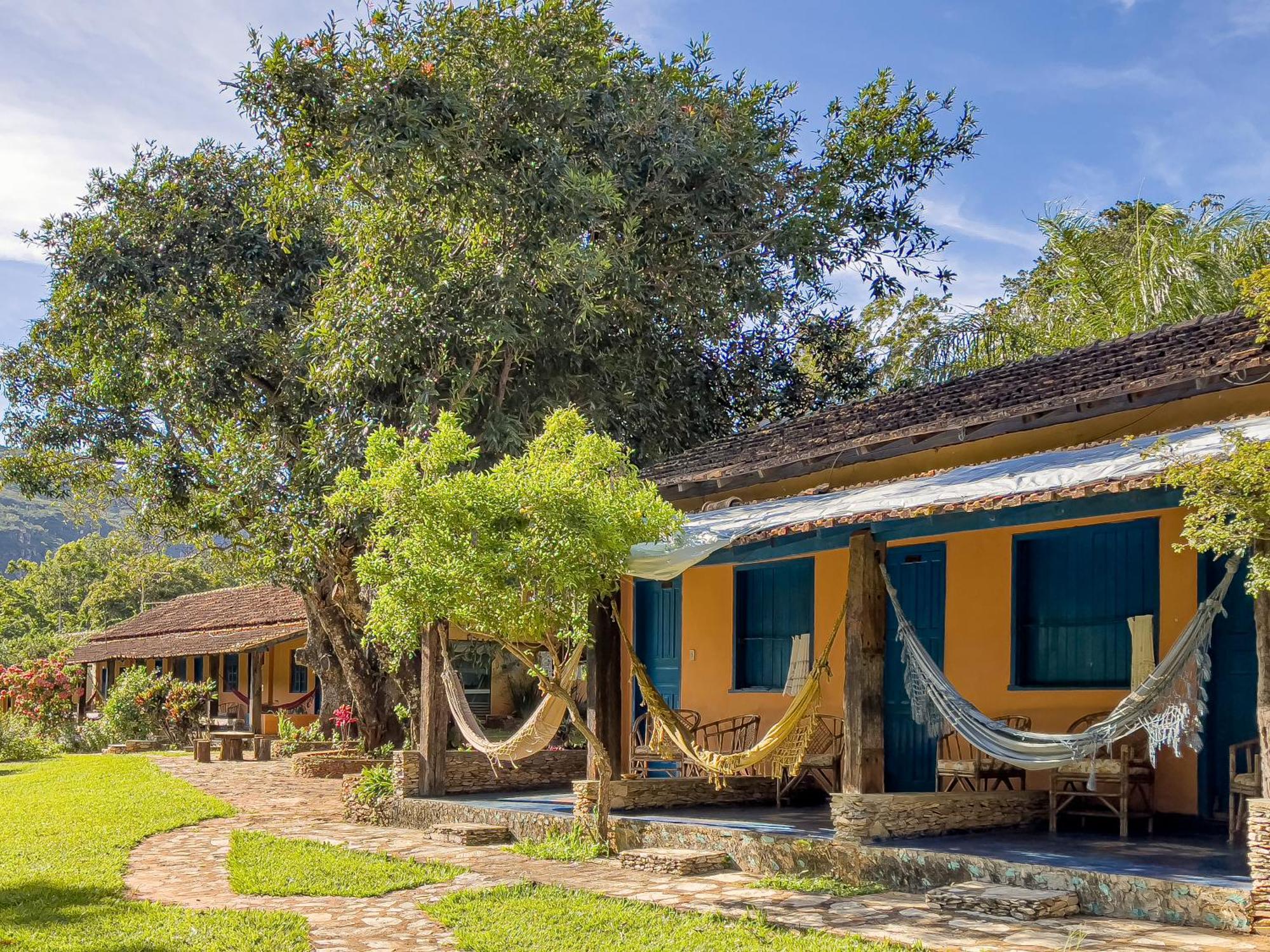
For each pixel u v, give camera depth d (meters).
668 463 18.38
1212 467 7.09
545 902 9.42
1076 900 8.33
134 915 9.36
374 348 16.92
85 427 23.55
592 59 18.17
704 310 20.53
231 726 34.28
